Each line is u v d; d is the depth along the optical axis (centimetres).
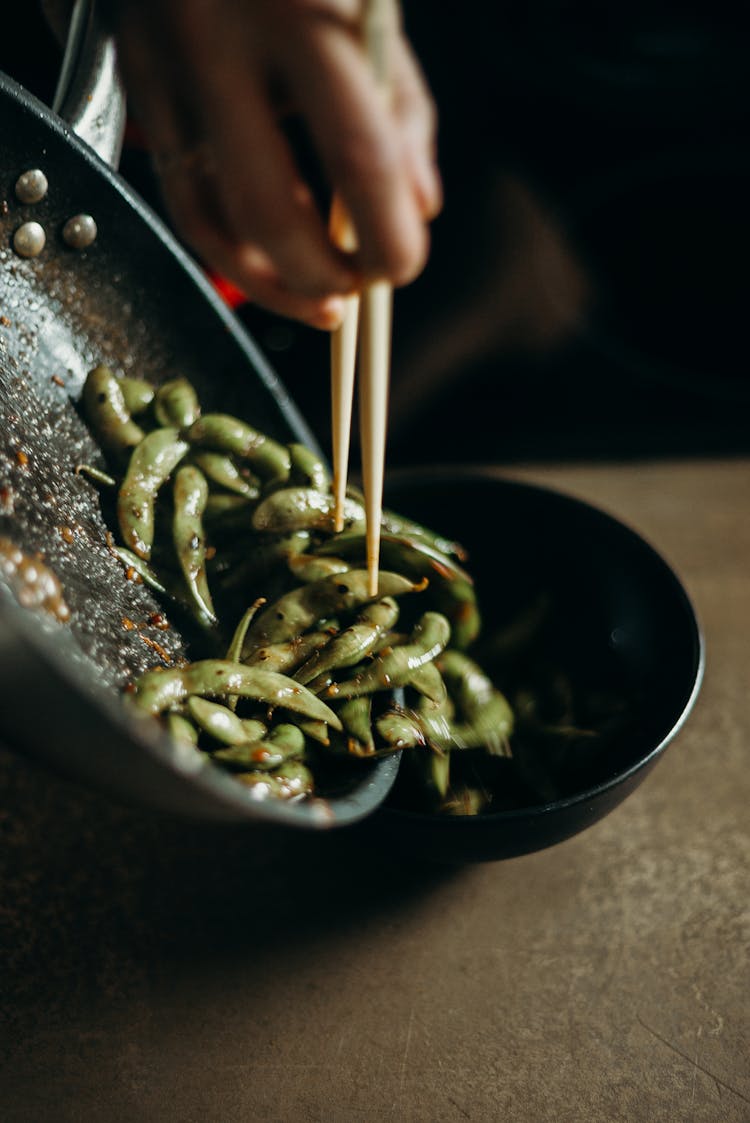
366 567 50
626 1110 47
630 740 51
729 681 62
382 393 43
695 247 85
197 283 52
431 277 85
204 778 36
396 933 52
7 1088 47
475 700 51
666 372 79
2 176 47
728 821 56
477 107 91
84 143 48
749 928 52
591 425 77
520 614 58
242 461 52
